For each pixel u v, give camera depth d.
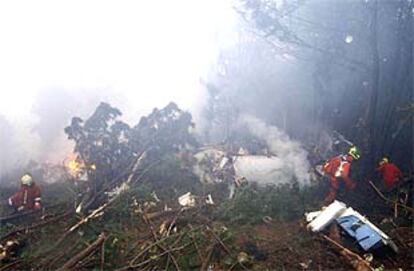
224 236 8.26
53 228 8.93
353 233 8.30
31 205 9.65
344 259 7.87
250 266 7.60
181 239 8.09
